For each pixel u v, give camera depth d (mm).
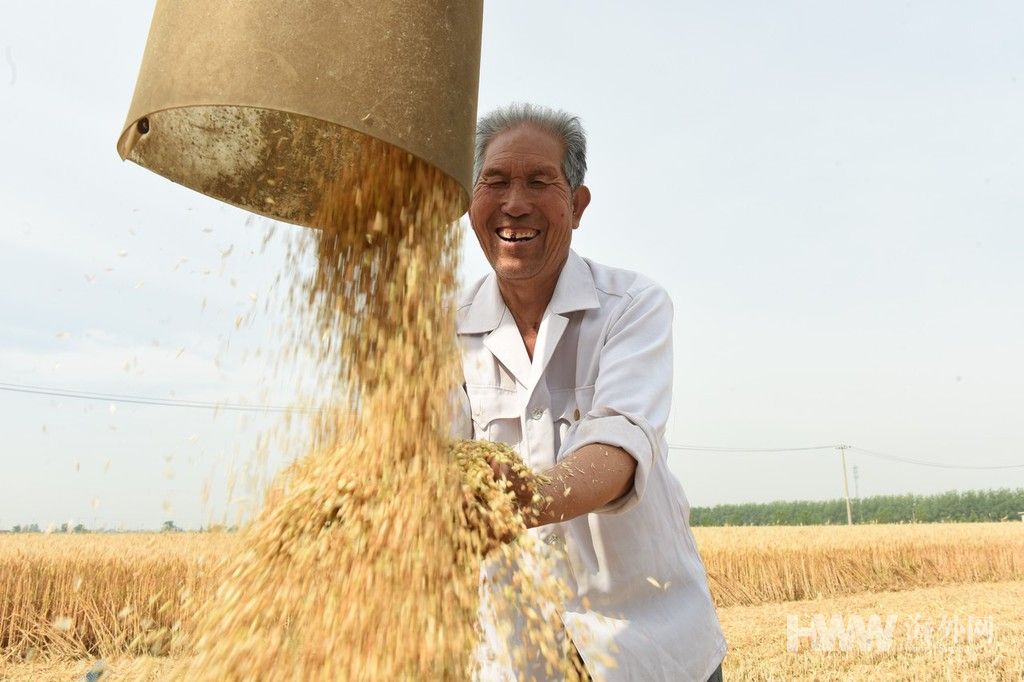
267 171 1869
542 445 2080
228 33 1355
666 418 1842
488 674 1797
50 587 10719
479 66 1613
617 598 1939
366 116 1337
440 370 1609
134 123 1505
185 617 1511
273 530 1519
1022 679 8375
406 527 1404
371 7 1376
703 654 2014
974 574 22219
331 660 1338
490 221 2045
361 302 1707
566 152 2059
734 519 58469
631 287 2139
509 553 1425
